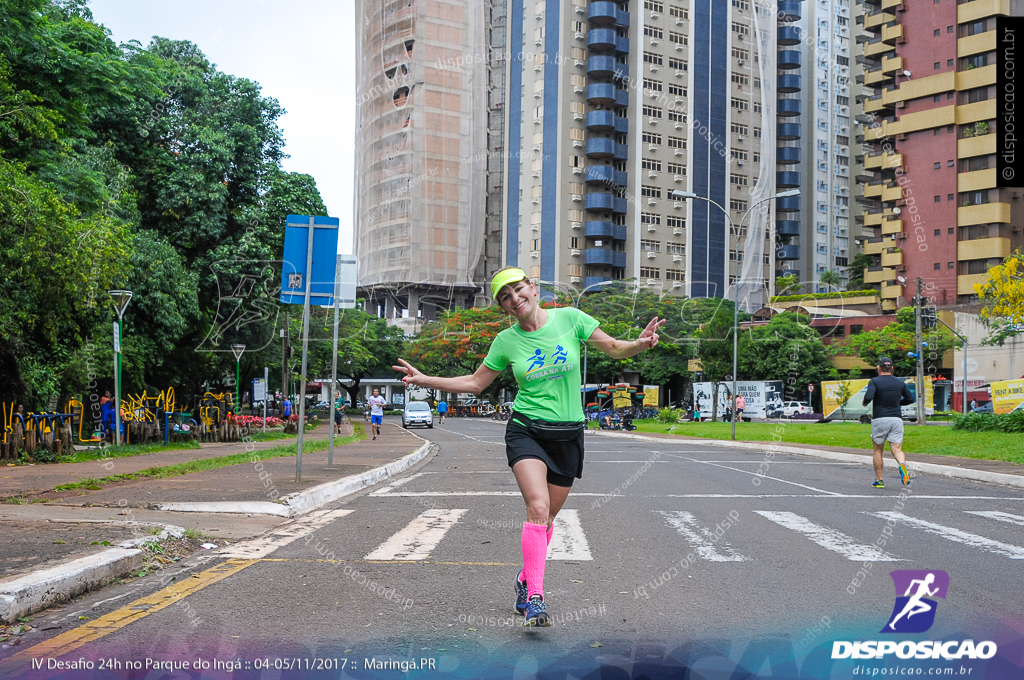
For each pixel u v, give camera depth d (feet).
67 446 52.90
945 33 178.60
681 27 220.64
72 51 61.36
